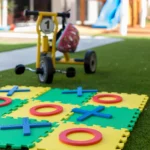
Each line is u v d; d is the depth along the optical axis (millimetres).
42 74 3643
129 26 12234
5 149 2082
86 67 4117
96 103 2898
